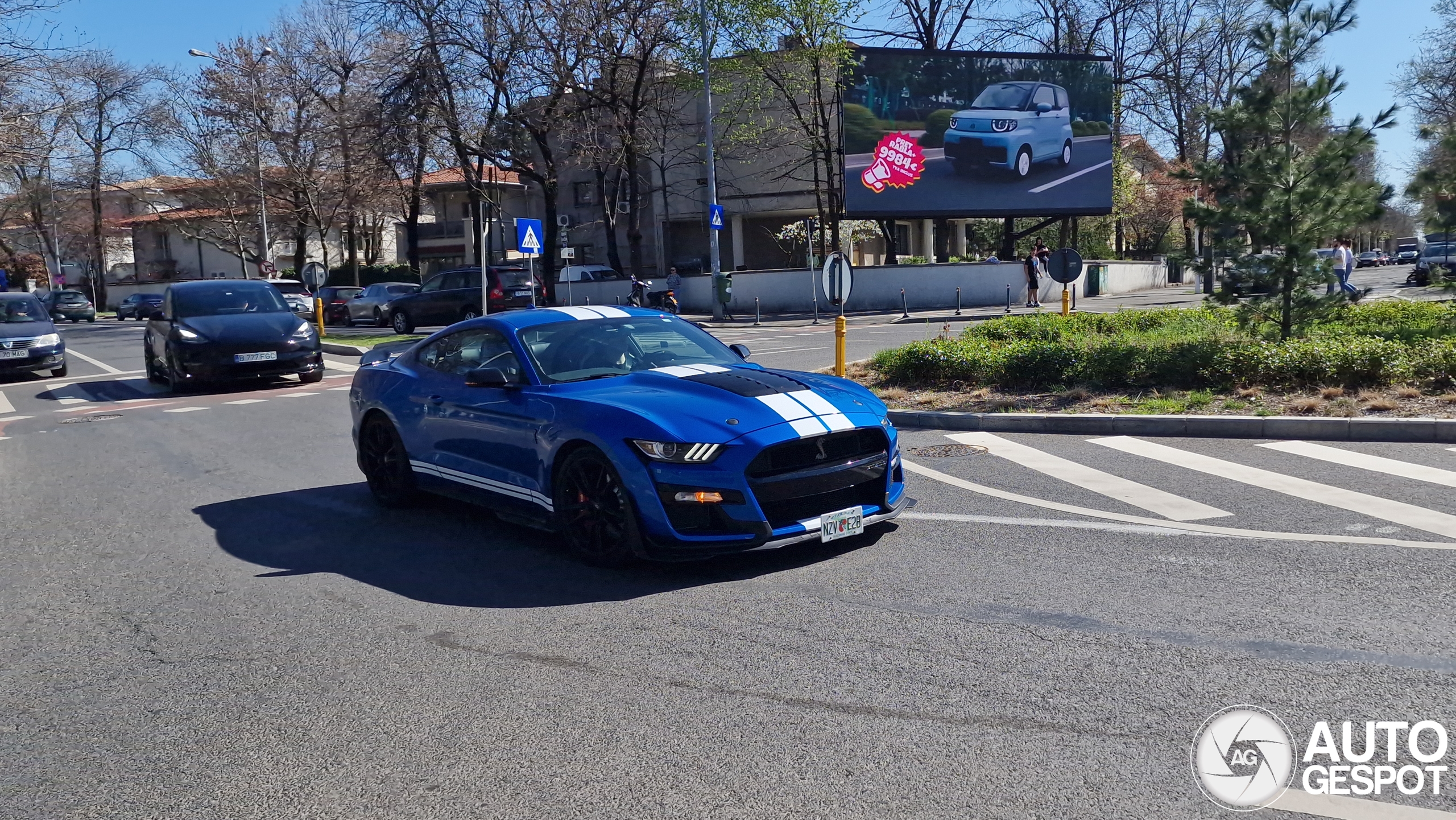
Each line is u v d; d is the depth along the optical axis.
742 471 5.39
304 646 4.91
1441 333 12.25
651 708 4.02
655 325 7.24
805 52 32.00
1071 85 33.16
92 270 68.44
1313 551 5.66
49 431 12.77
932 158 32.38
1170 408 10.03
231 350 15.80
